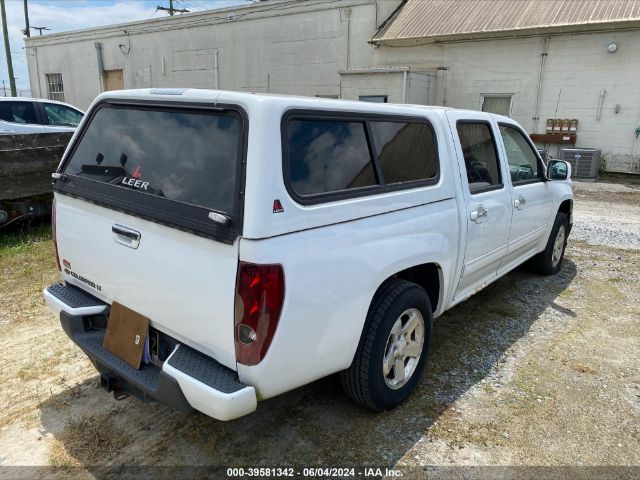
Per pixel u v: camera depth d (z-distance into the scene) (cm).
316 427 287
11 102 901
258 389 221
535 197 461
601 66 1334
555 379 344
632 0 1333
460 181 341
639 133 1327
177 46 2234
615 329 422
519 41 1429
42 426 282
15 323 405
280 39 1911
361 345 274
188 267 224
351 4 1702
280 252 213
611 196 1093
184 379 218
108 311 282
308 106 236
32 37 2816
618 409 311
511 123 436
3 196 603
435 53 1575
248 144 212
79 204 281
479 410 307
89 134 293
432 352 377
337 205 241
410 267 299
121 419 290
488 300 480
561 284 528
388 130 285
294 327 223
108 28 2452
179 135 241
